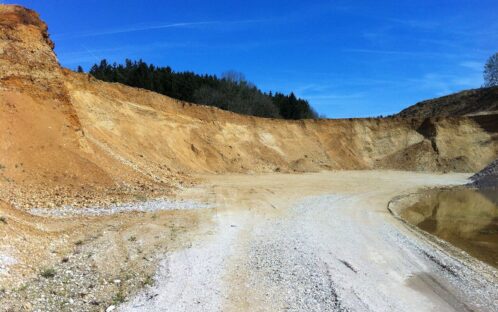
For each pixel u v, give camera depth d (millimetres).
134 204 19422
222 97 73125
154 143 37438
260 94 81562
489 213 26891
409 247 16344
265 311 9508
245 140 50031
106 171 22547
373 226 19938
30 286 9156
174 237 14789
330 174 47875
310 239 16328
